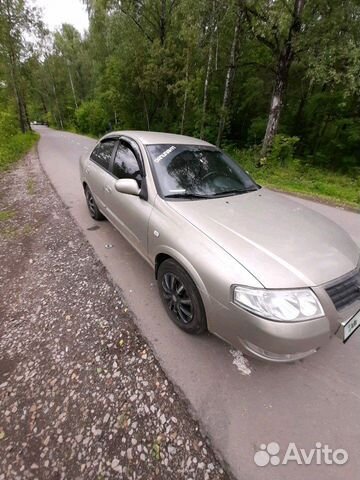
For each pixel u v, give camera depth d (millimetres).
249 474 1314
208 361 1896
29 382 1715
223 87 15234
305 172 9922
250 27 9344
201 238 1812
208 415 1560
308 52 8484
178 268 1966
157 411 1565
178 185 2416
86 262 3123
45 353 1930
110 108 21844
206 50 12094
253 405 1622
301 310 1463
